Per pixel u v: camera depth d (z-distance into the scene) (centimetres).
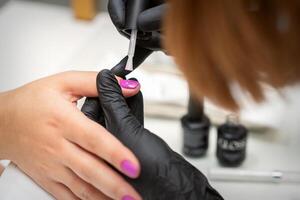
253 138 69
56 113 47
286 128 71
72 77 51
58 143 47
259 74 27
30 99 51
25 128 49
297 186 62
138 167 40
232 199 60
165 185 41
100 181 43
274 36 25
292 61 27
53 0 107
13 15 104
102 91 46
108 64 85
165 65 81
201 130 64
